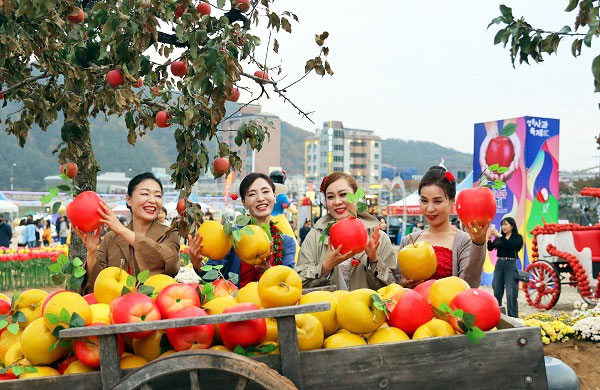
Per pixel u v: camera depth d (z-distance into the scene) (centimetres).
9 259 1362
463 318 255
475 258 348
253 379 228
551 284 1158
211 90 318
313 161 14288
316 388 243
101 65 391
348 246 332
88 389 236
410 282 353
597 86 305
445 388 253
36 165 16625
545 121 1493
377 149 15562
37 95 462
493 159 1513
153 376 229
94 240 325
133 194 388
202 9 377
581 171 7144
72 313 249
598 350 659
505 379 258
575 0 307
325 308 237
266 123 399
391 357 249
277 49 411
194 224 331
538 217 1490
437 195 390
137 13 318
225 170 384
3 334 282
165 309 259
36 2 314
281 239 421
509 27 354
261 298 264
